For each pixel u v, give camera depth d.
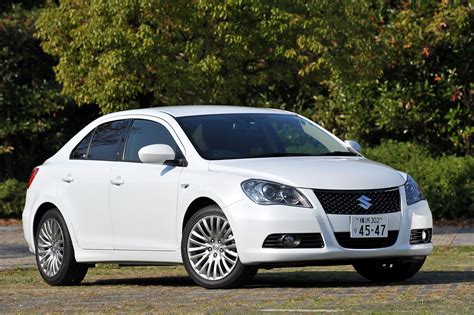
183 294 17.92
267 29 34.66
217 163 19.02
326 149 20.53
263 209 17.98
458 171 38.69
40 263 22.12
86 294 18.86
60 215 21.78
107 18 34.00
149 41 33.50
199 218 18.83
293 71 36.91
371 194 18.45
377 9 42.75
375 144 45.66
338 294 17.16
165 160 19.55
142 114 20.98
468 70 43.72
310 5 34.94
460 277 20.80
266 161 18.98
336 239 18.05
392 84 43.88
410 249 18.75
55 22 35.81
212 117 20.47
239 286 18.59
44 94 46.09
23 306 17.00
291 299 16.53
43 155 49.44
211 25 34.94
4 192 42.53
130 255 20.25
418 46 42.72
